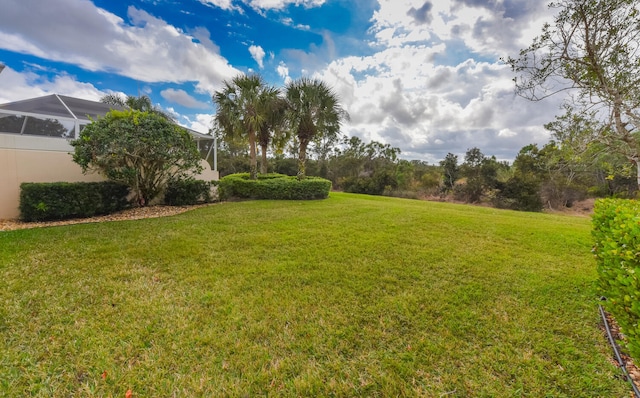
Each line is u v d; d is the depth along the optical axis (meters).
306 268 3.56
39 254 3.75
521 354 2.02
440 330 2.30
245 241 4.64
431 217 7.11
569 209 18.61
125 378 1.76
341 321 2.41
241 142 13.66
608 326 2.34
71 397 1.61
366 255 4.08
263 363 1.92
